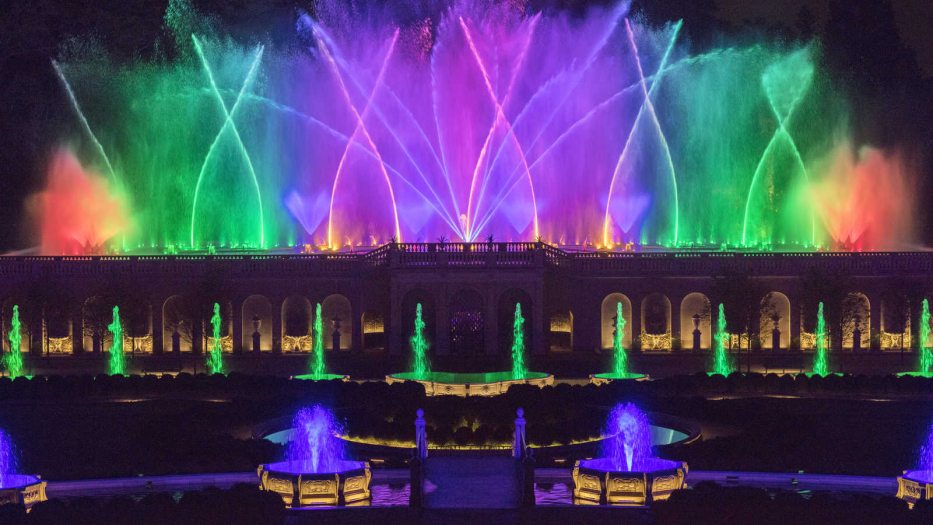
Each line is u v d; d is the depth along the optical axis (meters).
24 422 82.94
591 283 105.56
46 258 105.06
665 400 82.06
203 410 80.69
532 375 93.06
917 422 81.75
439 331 103.94
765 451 71.88
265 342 106.31
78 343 105.06
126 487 66.00
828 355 103.00
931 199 143.00
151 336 105.44
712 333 105.00
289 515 59.16
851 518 55.56
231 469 70.44
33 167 136.88
